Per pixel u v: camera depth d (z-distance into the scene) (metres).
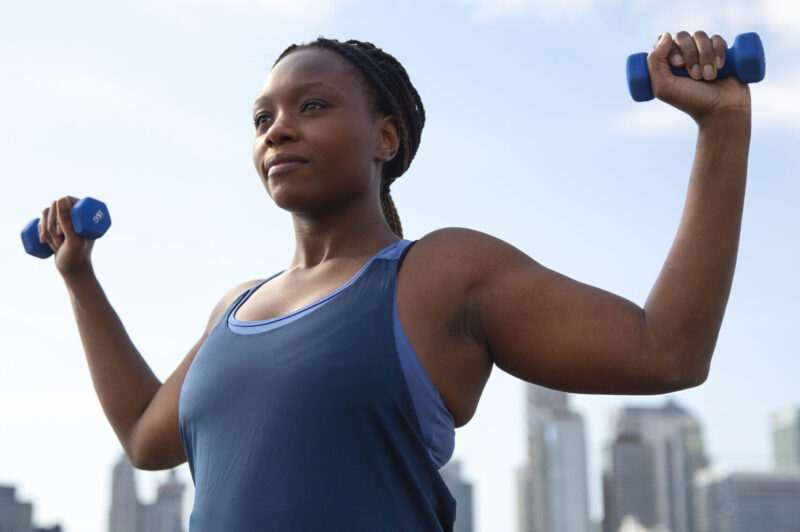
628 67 1.86
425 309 1.85
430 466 1.77
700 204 1.79
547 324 1.84
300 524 1.70
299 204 2.02
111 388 2.41
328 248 2.06
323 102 2.02
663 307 1.77
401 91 2.20
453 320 1.87
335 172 2.01
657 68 1.83
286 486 1.72
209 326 2.32
